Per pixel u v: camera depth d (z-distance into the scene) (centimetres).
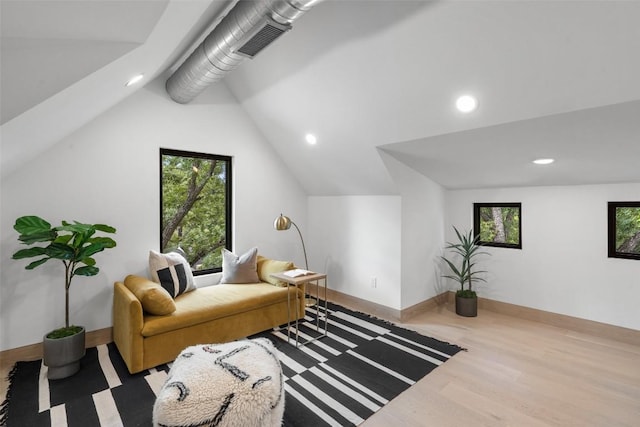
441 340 299
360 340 299
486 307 389
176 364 175
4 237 246
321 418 190
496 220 386
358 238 392
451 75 208
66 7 102
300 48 253
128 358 237
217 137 363
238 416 144
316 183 425
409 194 358
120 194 297
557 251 334
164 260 299
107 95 211
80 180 276
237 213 384
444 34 187
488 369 246
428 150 295
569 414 194
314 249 455
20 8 97
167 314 253
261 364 171
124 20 122
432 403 204
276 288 329
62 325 270
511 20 164
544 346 286
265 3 169
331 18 216
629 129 203
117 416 190
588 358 263
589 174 288
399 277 350
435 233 401
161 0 116
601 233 307
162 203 337
